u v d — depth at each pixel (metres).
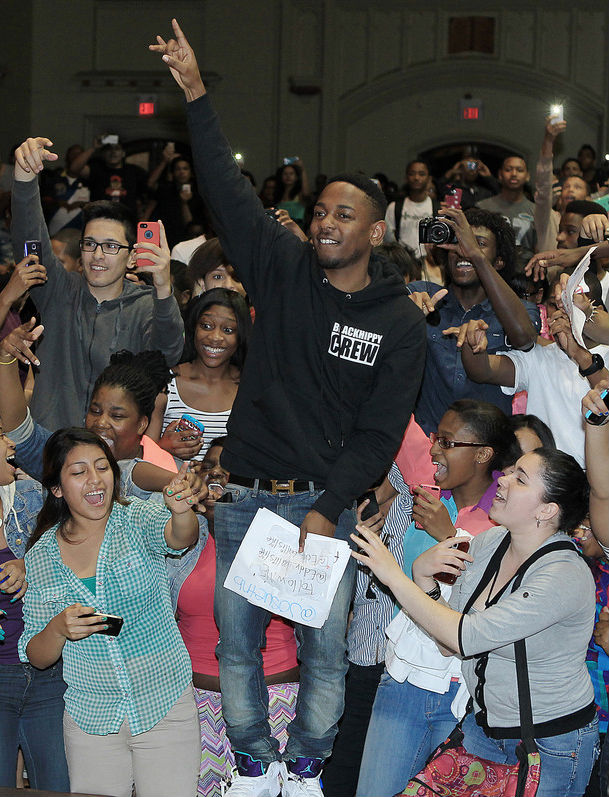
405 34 13.41
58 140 13.83
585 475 2.96
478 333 3.79
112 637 3.04
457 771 2.95
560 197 6.96
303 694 2.97
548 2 13.16
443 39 13.38
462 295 4.32
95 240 4.05
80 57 13.77
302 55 13.54
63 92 13.79
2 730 3.29
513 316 4.00
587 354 3.54
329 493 2.82
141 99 12.89
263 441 2.90
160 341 4.04
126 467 3.48
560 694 2.84
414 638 3.28
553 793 2.85
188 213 9.33
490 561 3.01
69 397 4.03
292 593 2.86
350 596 2.99
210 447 3.72
